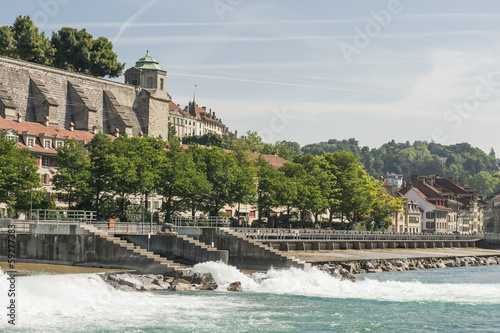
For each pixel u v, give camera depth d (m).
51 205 88.69
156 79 151.62
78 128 133.38
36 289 47.00
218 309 46.28
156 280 56.09
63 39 157.62
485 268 97.38
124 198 94.81
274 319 43.31
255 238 89.69
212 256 65.50
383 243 116.50
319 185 128.62
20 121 114.00
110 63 162.62
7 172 78.69
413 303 51.28
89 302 47.25
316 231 113.06
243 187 105.12
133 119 147.00
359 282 62.72
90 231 62.00
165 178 95.81
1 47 141.00
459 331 41.47
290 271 64.56
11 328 38.75
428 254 110.06
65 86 134.38
